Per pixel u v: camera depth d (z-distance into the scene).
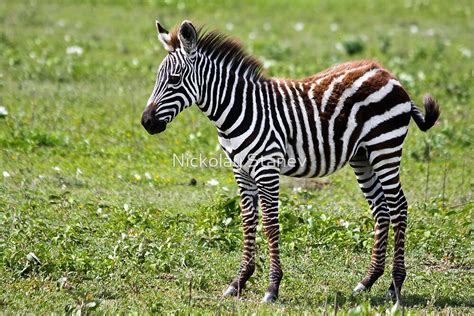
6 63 30.77
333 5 45.38
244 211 14.69
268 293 14.25
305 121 14.49
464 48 37.25
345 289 15.05
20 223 16.77
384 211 15.23
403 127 14.81
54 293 13.94
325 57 34.66
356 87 14.66
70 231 16.42
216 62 14.42
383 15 43.75
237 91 14.34
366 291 14.93
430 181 22.14
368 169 15.30
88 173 21.28
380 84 14.71
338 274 15.77
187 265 15.65
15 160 21.62
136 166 22.17
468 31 41.19
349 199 20.45
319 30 40.25
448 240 17.41
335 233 17.12
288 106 14.48
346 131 14.64
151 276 15.08
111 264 15.09
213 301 14.07
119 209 18.19
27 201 18.61
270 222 14.34
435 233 17.64
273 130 14.29
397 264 14.85
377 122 14.66
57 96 27.53
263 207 14.38
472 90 30.64
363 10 44.72
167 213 18.30
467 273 16.16
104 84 29.38
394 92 14.75
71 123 25.00
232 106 14.28
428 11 44.66
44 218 17.73
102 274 14.84
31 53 32.06
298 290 14.84
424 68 33.28
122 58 33.34
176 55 14.21
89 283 14.53
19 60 30.92
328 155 14.67
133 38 36.69
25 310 13.14
